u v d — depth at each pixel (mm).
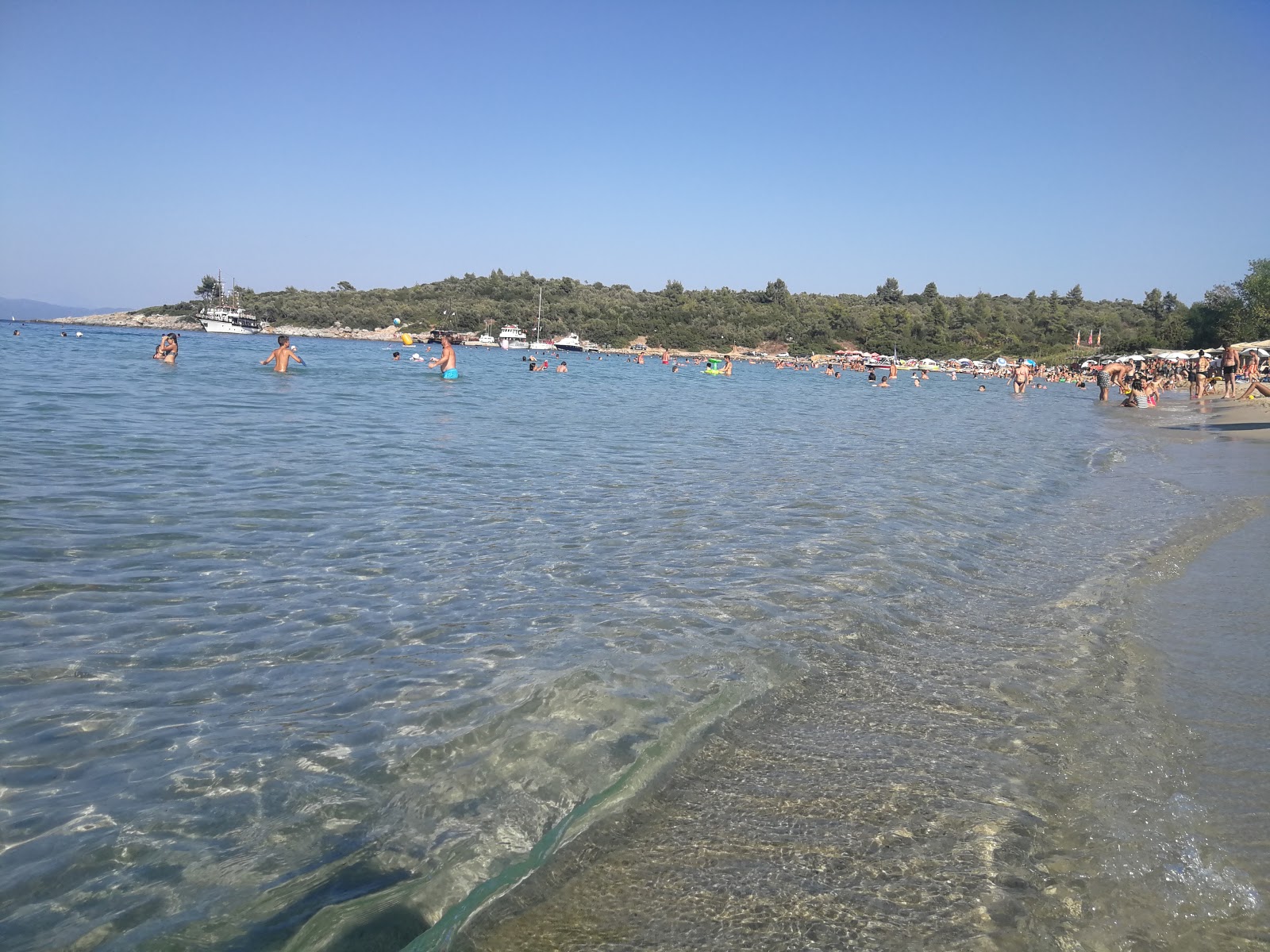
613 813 3453
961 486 12406
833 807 3535
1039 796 3619
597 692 4680
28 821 3383
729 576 7113
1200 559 7930
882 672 5062
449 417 19578
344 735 4176
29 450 11516
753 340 122125
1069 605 6480
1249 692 4746
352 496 9883
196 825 3398
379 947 2736
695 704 4539
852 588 6836
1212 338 75250
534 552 7734
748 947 2691
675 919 2828
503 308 132625
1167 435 21828
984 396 45781
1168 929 2764
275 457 12250
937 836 3316
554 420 20594
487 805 3590
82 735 4102
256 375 30078
